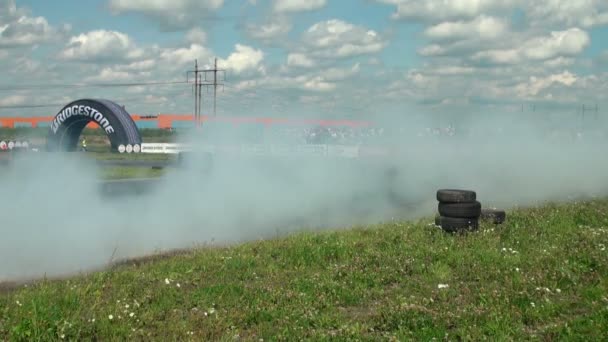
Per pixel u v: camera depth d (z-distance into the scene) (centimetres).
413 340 511
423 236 943
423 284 692
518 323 541
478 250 827
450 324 548
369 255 824
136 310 596
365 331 540
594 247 812
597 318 529
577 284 654
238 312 590
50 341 513
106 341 522
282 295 648
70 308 597
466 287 669
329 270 760
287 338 520
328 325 558
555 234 939
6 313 574
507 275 705
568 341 490
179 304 627
